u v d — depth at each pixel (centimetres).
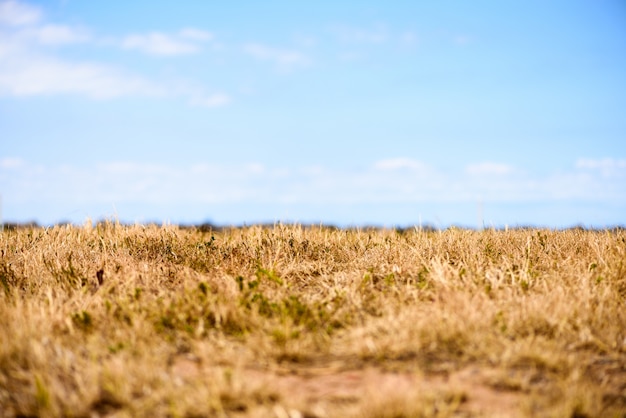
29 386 448
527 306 589
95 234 982
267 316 609
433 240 895
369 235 1006
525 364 486
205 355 495
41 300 653
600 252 763
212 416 399
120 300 626
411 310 600
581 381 454
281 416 393
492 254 819
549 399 420
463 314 562
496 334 541
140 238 939
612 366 496
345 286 709
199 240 957
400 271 750
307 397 432
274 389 430
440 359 502
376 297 659
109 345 514
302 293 693
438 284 671
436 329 541
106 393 433
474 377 464
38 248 852
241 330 577
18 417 410
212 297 629
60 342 520
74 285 706
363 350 512
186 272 732
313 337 546
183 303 616
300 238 934
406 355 511
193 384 446
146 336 541
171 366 488
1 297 642
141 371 451
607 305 618
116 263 793
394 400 396
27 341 505
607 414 408
